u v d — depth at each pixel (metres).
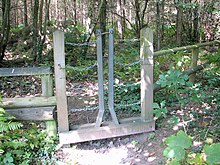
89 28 8.79
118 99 4.68
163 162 3.08
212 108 4.27
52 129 3.46
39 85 5.86
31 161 3.10
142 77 3.64
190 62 5.87
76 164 3.15
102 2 7.46
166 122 3.92
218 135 3.40
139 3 9.74
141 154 3.32
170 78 3.33
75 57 7.63
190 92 4.29
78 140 3.44
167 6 9.92
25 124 3.82
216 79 5.43
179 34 9.29
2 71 3.16
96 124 3.53
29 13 14.91
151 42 3.57
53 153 3.27
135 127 3.62
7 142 3.06
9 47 9.20
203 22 9.77
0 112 2.99
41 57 7.62
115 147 3.52
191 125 3.76
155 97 4.65
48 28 9.41
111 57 3.47
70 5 14.20
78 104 4.77
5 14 7.33
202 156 2.19
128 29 11.66
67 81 6.09
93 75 6.43
